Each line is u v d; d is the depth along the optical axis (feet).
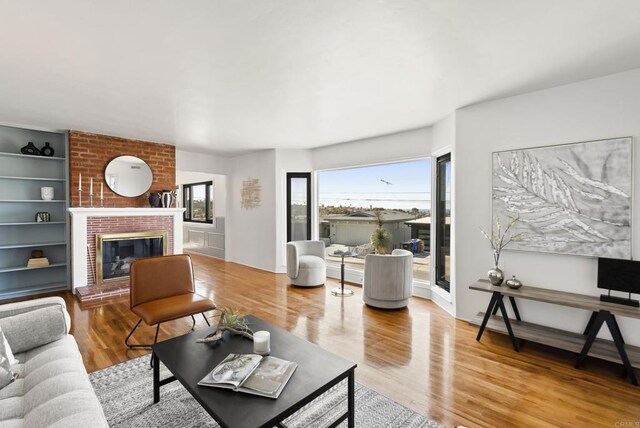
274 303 13.58
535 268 9.82
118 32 6.55
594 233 8.72
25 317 6.37
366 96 10.36
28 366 5.68
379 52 7.41
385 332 10.45
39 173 15.19
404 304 12.89
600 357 7.83
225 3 5.58
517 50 7.29
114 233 15.47
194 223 28.27
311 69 8.34
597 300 8.38
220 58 7.72
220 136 16.28
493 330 9.70
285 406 4.54
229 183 23.44
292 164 19.84
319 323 11.25
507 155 10.26
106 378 7.52
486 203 10.80
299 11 5.83
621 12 5.83
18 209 14.73
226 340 6.78
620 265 8.12
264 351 6.06
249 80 9.05
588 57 7.60
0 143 14.23
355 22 6.20
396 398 6.88
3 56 7.59
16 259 14.74
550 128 9.48
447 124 12.45
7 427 4.19
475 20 6.12
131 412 6.30
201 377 5.29
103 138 15.80
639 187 8.14
